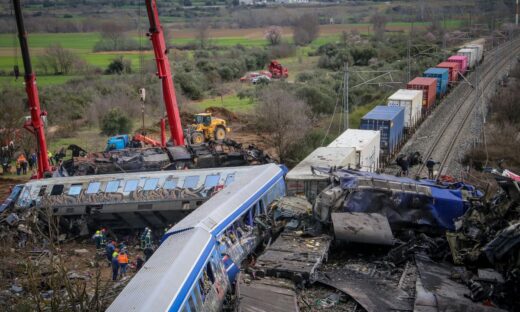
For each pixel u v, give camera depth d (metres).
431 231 23.58
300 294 19.89
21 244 27.27
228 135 54.62
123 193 29.28
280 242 23.08
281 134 45.53
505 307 18.22
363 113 59.38
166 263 17.11
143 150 37.00
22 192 30.03
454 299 18.11
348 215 23.31
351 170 27.89
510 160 42.94
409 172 39.44
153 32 36.94
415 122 51.41
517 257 19.30
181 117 61.59
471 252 21.09
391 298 19.14
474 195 25.22
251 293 19.19
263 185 26.66
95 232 29.64
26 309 17.28
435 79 59.28
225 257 20.67
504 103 56.06
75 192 29.52
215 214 21.80
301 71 101.38
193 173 30.03
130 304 14.85
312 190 27.72
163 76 37.75
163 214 29.22
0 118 50.00
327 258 22.56
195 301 16.62
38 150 34.88
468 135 49.84
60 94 72.12
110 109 61.66
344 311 18.84
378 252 23.09
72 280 23.17
